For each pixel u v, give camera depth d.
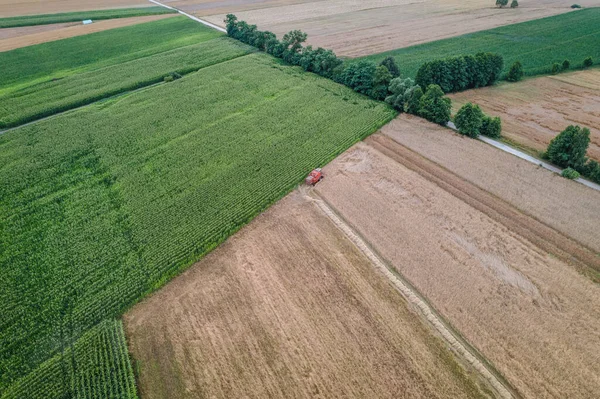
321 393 26.09
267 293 32.97
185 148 53.62
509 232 38.72
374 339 29.25
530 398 25.72
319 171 46.75
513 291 32.66
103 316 31.31
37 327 30.48
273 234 39.16
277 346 28.95
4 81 75.88
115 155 52.62
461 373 27.12
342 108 63.25
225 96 68.75
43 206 43.19
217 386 26.69
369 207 42.56
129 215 41.47
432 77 64.62
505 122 58.22
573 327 29.81
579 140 44.78
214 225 39.75
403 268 35.12
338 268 35.16
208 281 34.25
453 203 42.75
